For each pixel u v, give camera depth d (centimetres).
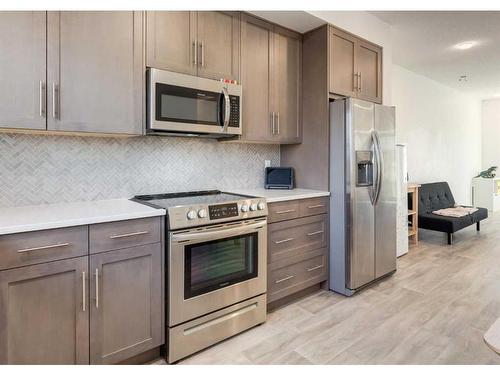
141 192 241
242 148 303
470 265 363
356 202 279
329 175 288
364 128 284
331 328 226
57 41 171
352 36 301
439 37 376
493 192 722
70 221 153
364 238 288
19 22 160
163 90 204
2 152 188
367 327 227
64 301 154
